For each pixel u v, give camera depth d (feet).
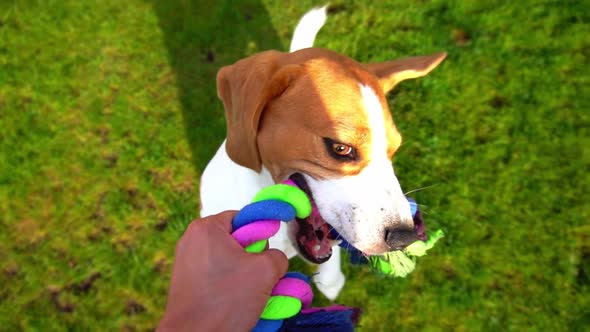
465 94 3.05
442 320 2.64
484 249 2.75
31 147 2.92
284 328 1.37
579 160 2.89
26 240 2.76
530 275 2.69
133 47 3.16
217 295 1.14
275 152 1.65
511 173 2.88
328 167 1.61
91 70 3.10
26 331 2.59
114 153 2.93
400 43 3.20
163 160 2.91
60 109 3.01
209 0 3.29
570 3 3.24
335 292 2.60
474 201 2.83
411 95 3.05
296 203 1.48
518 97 3.04
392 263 1.84
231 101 1.75
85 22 3.22
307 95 1.57
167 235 2.78
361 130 1.56
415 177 2.88
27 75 3.08
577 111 2.99
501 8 3.25
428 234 1.91
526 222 2.79
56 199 2.83
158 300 2.67
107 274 2.71
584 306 2.62
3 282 2.67
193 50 3.17
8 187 2.84
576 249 2.73
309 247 1.76
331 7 3.30
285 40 3.21
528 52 3.14
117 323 2.62
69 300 2.65
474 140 2.95
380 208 1.60
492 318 2.63
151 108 3.02
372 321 2.64
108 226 2.80
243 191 1.99
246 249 1.33
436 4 3.30
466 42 3.20
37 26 3.20
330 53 1.68
